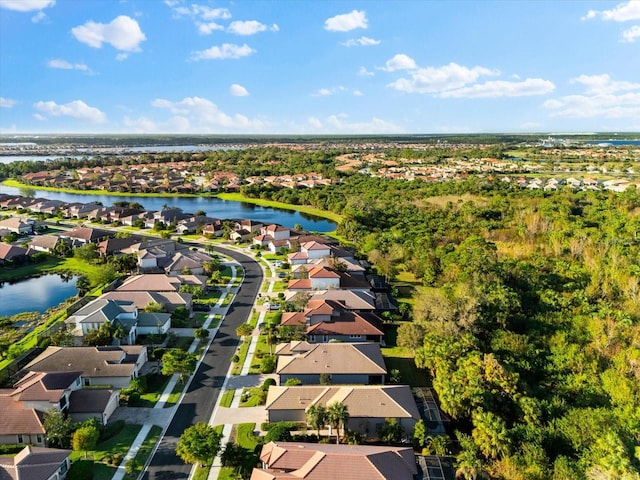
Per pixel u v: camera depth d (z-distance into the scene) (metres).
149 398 73.06
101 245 160.00
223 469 57.44
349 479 49.50
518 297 100.81
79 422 65.00
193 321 103.00
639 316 98.25
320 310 95.75
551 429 61.38
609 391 72.38
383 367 78.06
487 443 57.59
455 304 92.56
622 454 53.53
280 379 77.38
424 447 60.53
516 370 76.75
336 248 146.88
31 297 122.75
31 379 68.38
